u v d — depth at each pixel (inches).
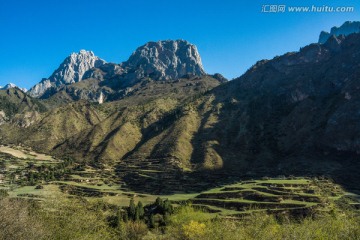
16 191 4877.0
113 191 5876.0
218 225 1649.9
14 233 885.8
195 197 5083.7
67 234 1095.6
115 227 2272.4
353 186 5629.9
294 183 5231.3
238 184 5536.4
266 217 1685.5
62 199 1234.0
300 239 1333.7
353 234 1355.8
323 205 4082.2
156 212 3976.4
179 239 2241.6
